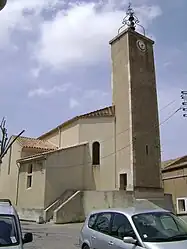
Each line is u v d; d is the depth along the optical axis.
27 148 31.45
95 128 30.30
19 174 30.53
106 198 25.62
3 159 34.09
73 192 27.14
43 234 18.58
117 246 7.87
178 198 35.50
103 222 9.15
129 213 8.40
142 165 27.94
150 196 27.34
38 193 26.97
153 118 30.14
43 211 25.61
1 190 33.34
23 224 24.25
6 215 7.54
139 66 31.09
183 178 35.53
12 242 6.82
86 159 29.56
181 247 6.98
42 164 27.36
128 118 29.02
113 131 29.81
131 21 33.12
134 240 7.39
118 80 31.33
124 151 28.55
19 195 29.59
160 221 8.16
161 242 7.20
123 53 31.53
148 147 28.86
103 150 29.52
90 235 9.35
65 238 16.97
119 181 28.25
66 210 25.12
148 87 30.92
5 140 27.61
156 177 28.45
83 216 25.70
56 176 27.25
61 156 27.97
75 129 31.27
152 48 32.94
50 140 35.75
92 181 29.03
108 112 30.64
